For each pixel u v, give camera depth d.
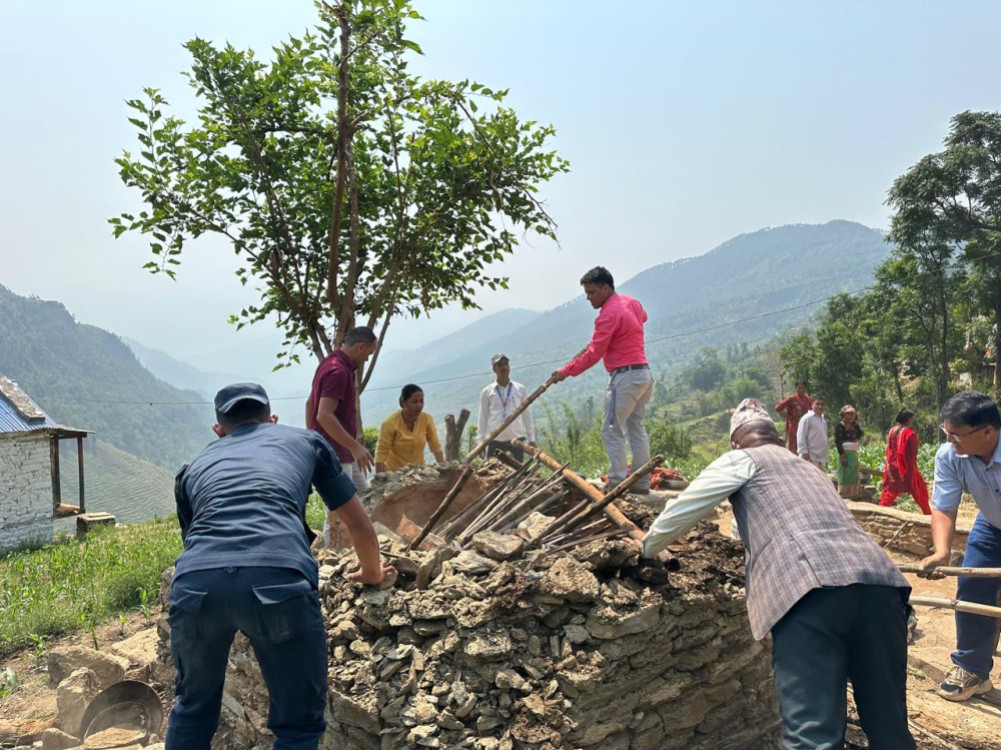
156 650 5.99
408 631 3.56
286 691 2.97
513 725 3.29
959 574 4.17
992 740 4.10
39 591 8.38
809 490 3.31
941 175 50.44
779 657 3.09
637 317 6.94
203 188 8.62
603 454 23.08
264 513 2.93
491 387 9.40
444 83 8.45
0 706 5.31
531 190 8.80
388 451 7.80
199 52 8.28
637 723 3.58
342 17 7.71
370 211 9.38
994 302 50.78
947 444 4.52
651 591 3.68
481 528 4.68
